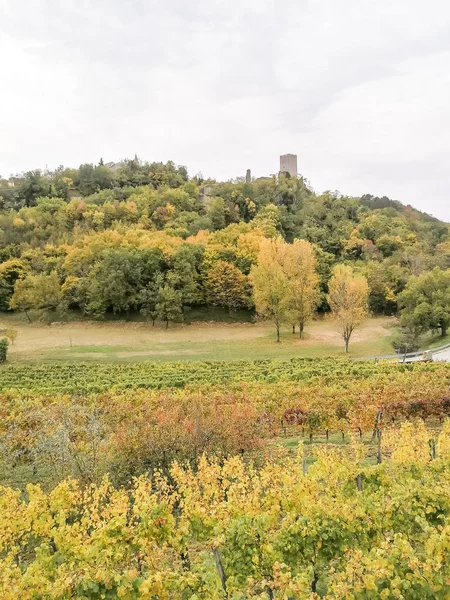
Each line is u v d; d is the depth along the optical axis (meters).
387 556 9.84
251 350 56.41
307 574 9.60
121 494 13.72
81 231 100.12
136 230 95.19
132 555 11.86
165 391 33.62
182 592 9.78
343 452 17.86
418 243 106.44
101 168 145.25
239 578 10.69
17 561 13.52
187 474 14.99
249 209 121.56
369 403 24.83
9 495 14.03
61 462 17.30
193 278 79.12
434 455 17.41
